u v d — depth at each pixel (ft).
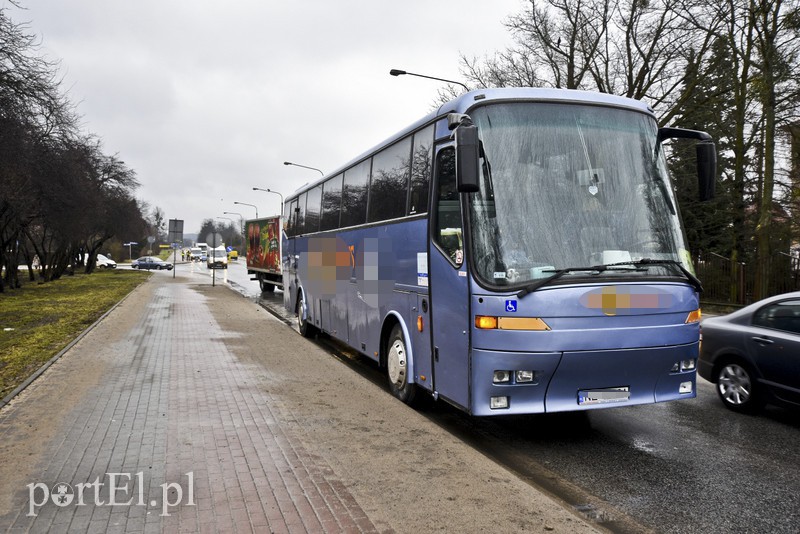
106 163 145.48
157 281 127.75
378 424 19.39
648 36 80.28
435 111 21.89
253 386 24.91
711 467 17.49
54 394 23.08
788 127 67.36
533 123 18.88
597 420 22.66
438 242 20.47
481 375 17.40
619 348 17.46
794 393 21.30
